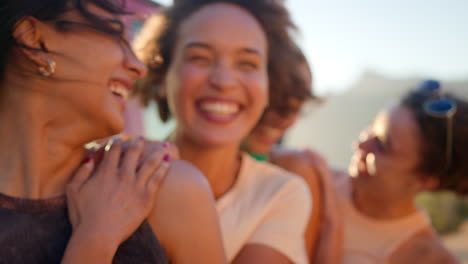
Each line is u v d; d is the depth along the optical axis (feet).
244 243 5.10
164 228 3.44
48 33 3.13
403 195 7.34
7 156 3.21
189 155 5.65
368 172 7.53
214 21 5.39
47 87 3.18
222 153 5.51
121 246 3.21
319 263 6.65
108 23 3.24
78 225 3.11
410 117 7.22
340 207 7.86
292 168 7.03
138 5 6.25
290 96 6.94
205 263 3.51
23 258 2.99
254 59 5.47
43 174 3.24
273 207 5.30
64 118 3.27
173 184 3.52
